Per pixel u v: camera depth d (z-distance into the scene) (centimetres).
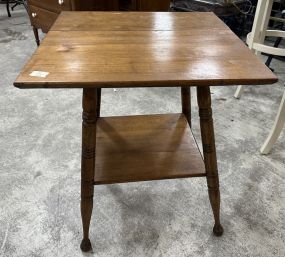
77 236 98
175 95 178
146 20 97
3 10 328
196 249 95
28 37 258
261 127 150
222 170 124
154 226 101
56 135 143
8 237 97
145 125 113
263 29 148
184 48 78
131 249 94
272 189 116
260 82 64
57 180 118
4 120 153
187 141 106
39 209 106
